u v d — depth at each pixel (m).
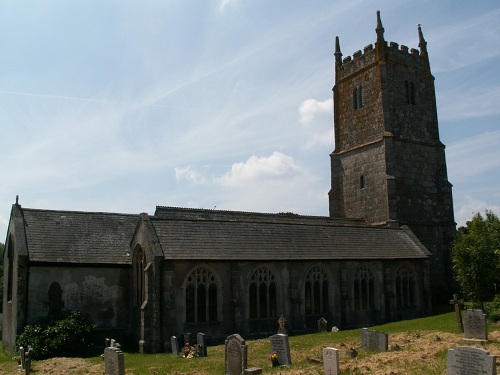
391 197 47.56
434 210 50.94
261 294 33.34
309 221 46.34
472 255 33.88
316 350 23.92
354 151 52.44
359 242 40.28
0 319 42.06
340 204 53.72
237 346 19.34
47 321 28.66
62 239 32.94
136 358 26.39
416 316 41.00
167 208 39.88
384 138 48.81
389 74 50.75
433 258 49.34
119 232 35.56
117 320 32.53
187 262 30.67
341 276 37.00
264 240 35.28
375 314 38.47
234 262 32.22
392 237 43.34
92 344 29.17
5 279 36.41
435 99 53.97
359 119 52.56
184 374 20.17
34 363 25.38
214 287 31.78
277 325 33.47
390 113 49.84
